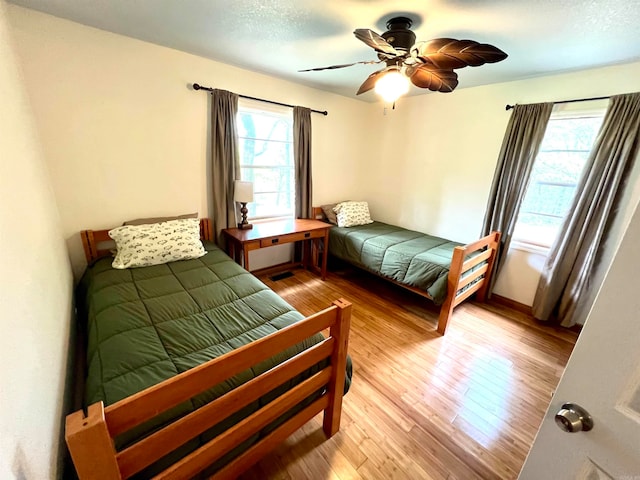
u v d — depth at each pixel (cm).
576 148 247
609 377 62
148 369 109
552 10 143
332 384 132
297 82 309
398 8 150
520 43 183
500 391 180
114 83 208
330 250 356
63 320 136
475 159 302
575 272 239
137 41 211
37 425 71
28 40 173
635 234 56
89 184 212
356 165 404
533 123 251
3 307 60
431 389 179
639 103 199
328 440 143
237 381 105
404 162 369
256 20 172
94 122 205
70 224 209
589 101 228
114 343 123
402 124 364
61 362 115
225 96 256
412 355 211
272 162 330
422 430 151
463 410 165
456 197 323
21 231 88
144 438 80
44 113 186
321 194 378
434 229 349
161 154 241
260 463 131
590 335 64
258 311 156
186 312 151
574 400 68
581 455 68
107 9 166
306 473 128
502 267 288
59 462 87
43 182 155
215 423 91
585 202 227
